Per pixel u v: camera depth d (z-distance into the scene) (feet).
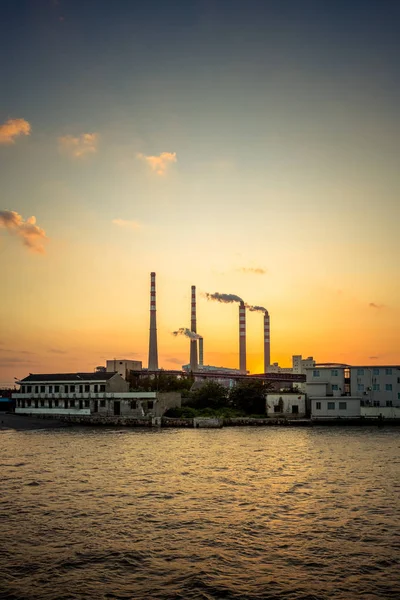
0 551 113.70
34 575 101.40
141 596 92.68
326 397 422.82
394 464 219.20
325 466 215.31
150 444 295.89
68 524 133.18
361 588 95.86
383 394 437.58
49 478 191.21
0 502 155.02
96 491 169.89
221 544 118.21
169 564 106.93
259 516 139.95
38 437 337.72
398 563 107.04
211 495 164.04
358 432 362.12
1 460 233.76
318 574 101.91
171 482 184.24
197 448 277.23
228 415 450.71
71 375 465.88
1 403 512.22
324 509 146.61
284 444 293.43
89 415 437.17
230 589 95.50
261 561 108.37
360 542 119.24
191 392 514.68
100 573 102.47
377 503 152.97
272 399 449.06
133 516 140.26
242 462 227.20
